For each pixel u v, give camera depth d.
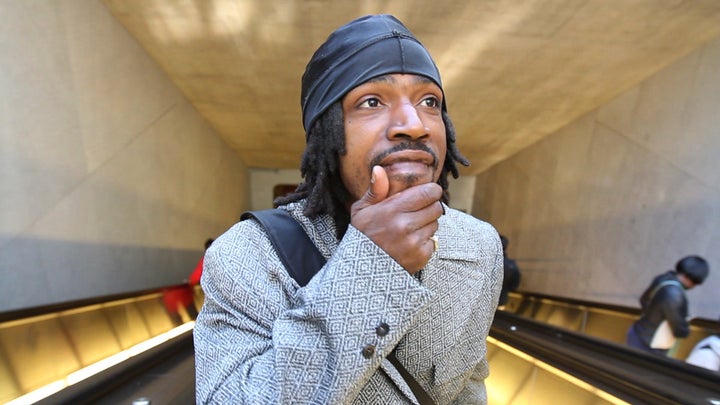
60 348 2.46
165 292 4.28
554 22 4.27
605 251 6.28
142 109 5.31
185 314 4.43
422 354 0.51
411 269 0.40
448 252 0.56
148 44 5.09
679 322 2.52
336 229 0.53
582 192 7.04
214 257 0.51
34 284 3.36
